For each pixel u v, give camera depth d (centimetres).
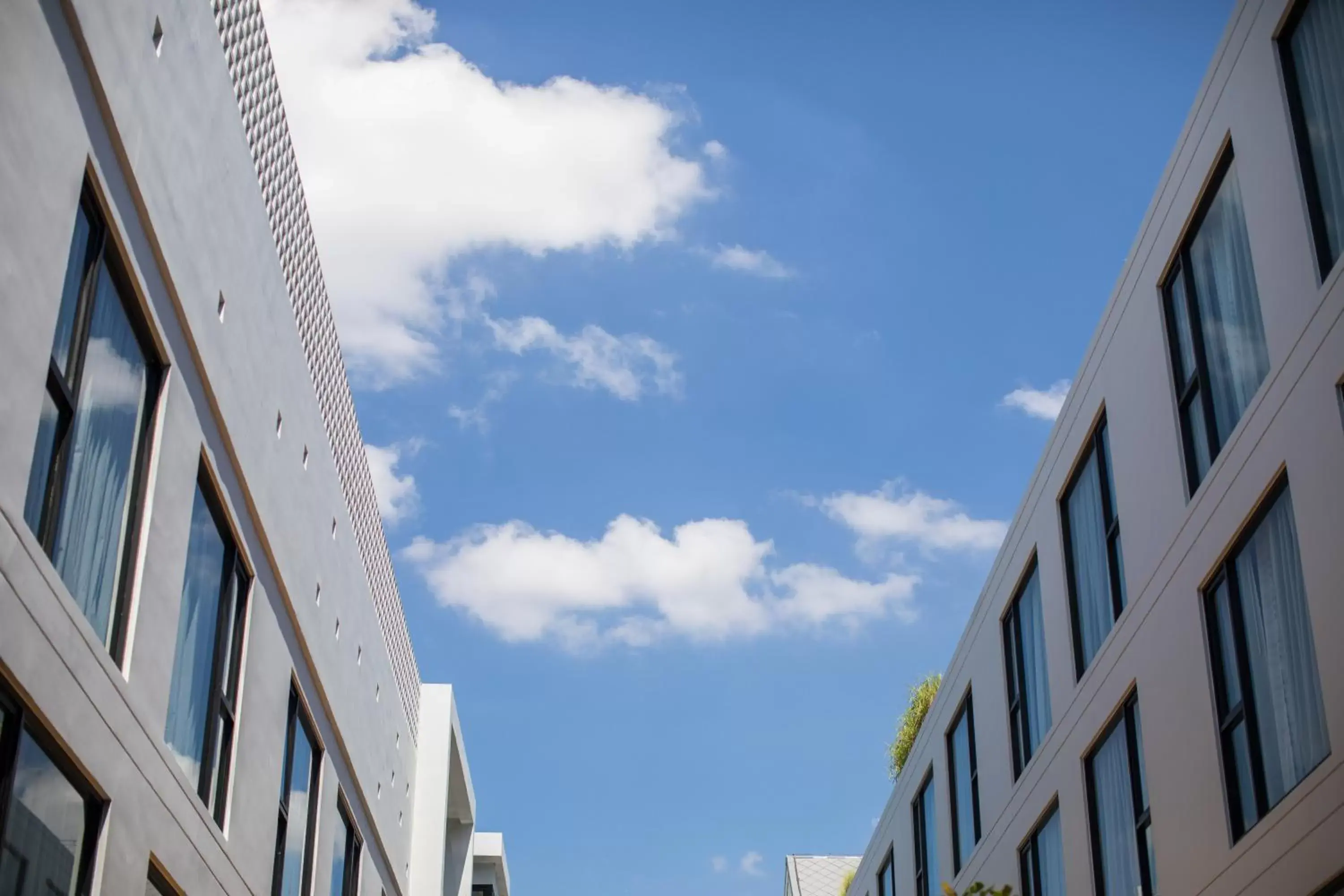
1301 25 1273
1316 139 1238
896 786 2877
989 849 2170
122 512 1270
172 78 1336
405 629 2866
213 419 1507
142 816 1280
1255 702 1322
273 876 1786
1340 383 1170
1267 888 1252
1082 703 1775
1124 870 1631
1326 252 1218
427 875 2953
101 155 1179
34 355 1046
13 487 1019
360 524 2355
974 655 2336
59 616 1098
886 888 2956
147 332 1316
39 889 1090
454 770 3341
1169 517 1522
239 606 1656
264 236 1686
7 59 1002
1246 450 1335
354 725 2253
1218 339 1438
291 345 1825
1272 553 1295
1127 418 1655
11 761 1029
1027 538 2058
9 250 1006
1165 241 1557
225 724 1591
